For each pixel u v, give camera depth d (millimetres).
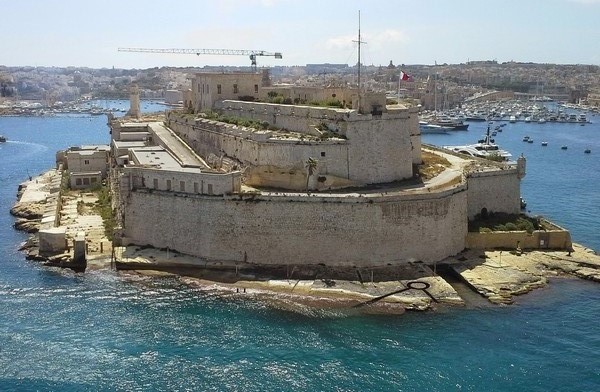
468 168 105750
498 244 91875
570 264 86375
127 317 71750
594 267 85438
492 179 100875
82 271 84500
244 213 84938
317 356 63625
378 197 83250
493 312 72625
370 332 68188
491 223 96688
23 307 74125
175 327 69375
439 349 65125
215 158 105312
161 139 120750
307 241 84125
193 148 116812
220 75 124812
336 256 84125
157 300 75875
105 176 136375
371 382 59438
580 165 195000
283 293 76750
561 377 60531
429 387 58781
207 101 127375
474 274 81875
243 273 82625
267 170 93188
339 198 83125
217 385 58750
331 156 91438
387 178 95312
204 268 84188
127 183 92312
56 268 85938
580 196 143125
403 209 84250
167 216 89875
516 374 60875
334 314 71750
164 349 64875
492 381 59812
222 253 86125
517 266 85000
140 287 79500
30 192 132625
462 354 64250
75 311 73125
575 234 107875
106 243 93062
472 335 67812
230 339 66812
